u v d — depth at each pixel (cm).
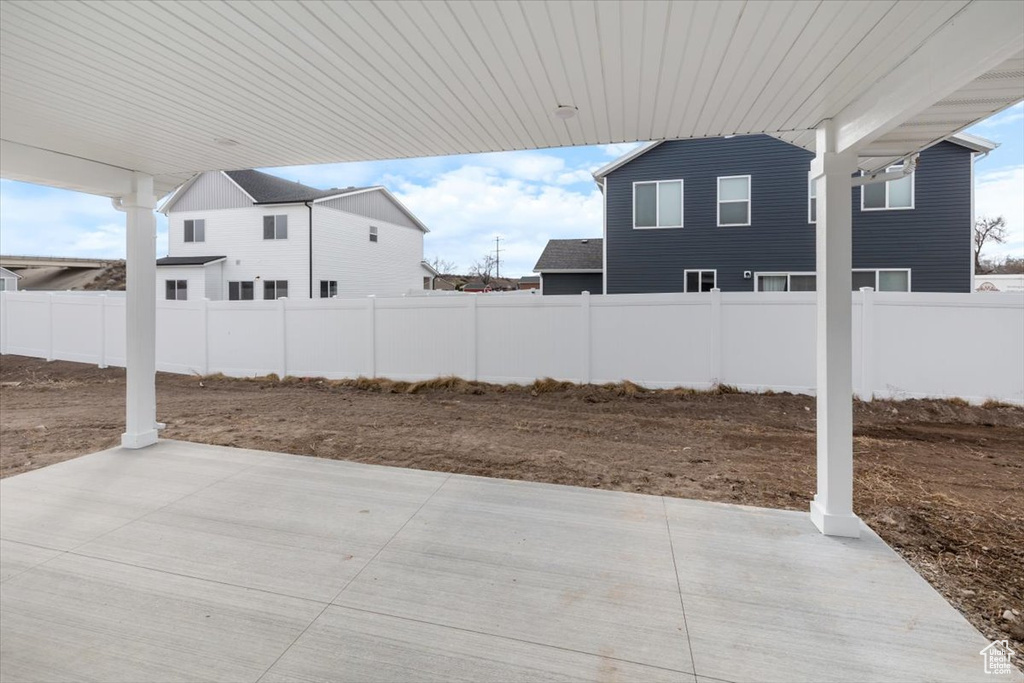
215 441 534
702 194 1282
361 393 812
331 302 891
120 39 245
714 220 1277
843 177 316
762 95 295
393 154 428
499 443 529
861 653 210
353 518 344
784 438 543
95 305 1042
